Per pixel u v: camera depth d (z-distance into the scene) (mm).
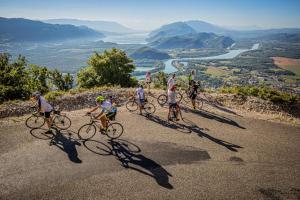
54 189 9352
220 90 25266
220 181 10406
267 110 20625
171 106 16062
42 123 14773
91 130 14164
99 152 12016
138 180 10172
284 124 17328
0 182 9531
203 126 15812
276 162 12078
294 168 11656
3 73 28406
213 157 12156
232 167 11430
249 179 10648
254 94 23656
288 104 21875
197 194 9578
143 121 15984
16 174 10023
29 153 11539
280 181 10641
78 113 16797
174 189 9766
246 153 12742
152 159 11688
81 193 9250
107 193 9344
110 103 13539
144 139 13531
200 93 23031
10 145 12094
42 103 12984
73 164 10938
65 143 12641
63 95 19891
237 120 17344
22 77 31203
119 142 13062
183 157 12023
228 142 13812
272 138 14719
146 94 22219
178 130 14945
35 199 8828
